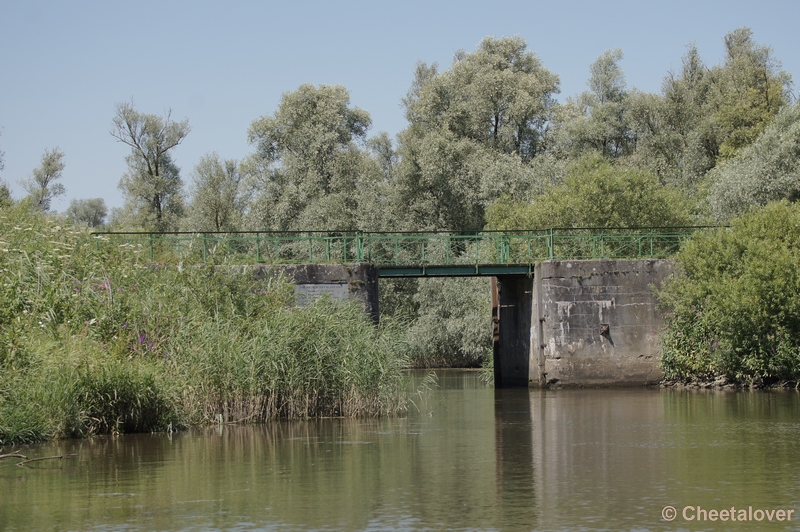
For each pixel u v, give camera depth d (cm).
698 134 5009
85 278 2106
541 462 1477
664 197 3756
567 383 3023
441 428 1942
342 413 2122
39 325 1858
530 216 3831
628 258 3130
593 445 1664
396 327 2414
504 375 3538
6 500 1186
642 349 3031
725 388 2888
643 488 1245
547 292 3047
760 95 4969
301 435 1802
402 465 1453
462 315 4300
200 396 1956
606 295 3042
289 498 1194
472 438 1777
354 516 1088
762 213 2919
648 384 3027
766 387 2847
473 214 4888
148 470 1402
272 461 1491
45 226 2411
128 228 4588
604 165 3859
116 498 1196
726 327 2848
